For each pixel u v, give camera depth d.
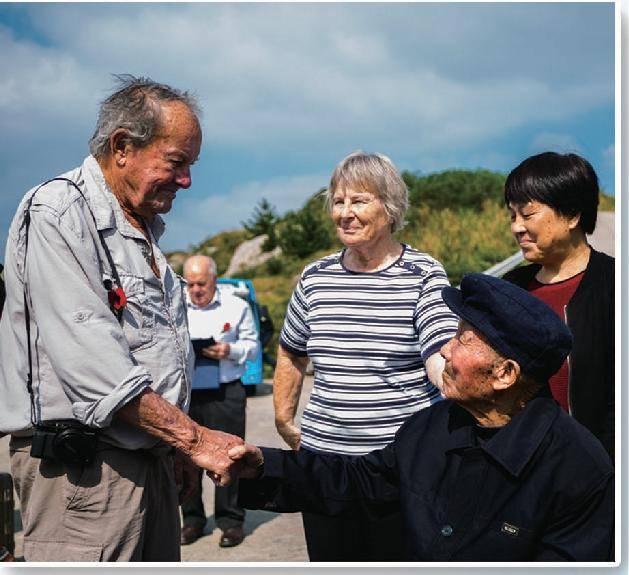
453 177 23.12
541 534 2.23
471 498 2.27
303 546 5.34
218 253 32.03
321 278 3.47
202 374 5.32
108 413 2.58
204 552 5.27
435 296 3.24
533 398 2.28
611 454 2.87
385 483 2.56
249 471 2.65
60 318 2.61
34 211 2.67
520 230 3.15
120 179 2.79
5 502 3.89
